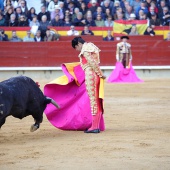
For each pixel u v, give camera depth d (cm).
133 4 3444
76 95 1427
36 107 1322
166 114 1722
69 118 1409
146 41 3412
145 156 1072
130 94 2362
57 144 1211
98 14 3362
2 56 3362
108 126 1478
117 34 3384
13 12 3366
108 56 3378
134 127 1453
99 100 1368
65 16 3362
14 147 1188
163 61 3441
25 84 1293
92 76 1369
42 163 1023
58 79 1433
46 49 3369
